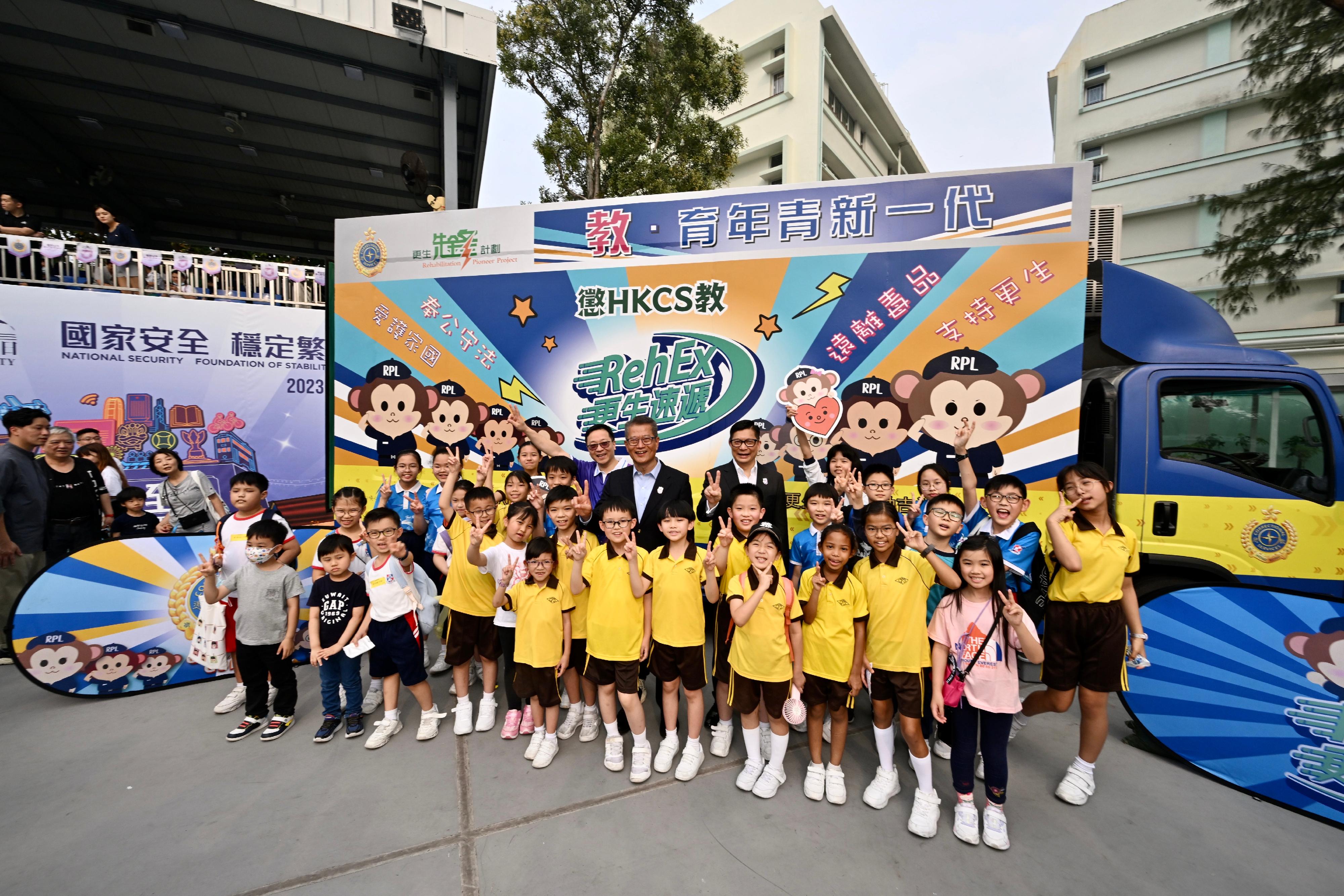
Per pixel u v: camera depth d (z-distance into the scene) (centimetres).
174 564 371
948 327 356
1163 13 1739
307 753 295
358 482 433
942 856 222
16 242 454
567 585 298
